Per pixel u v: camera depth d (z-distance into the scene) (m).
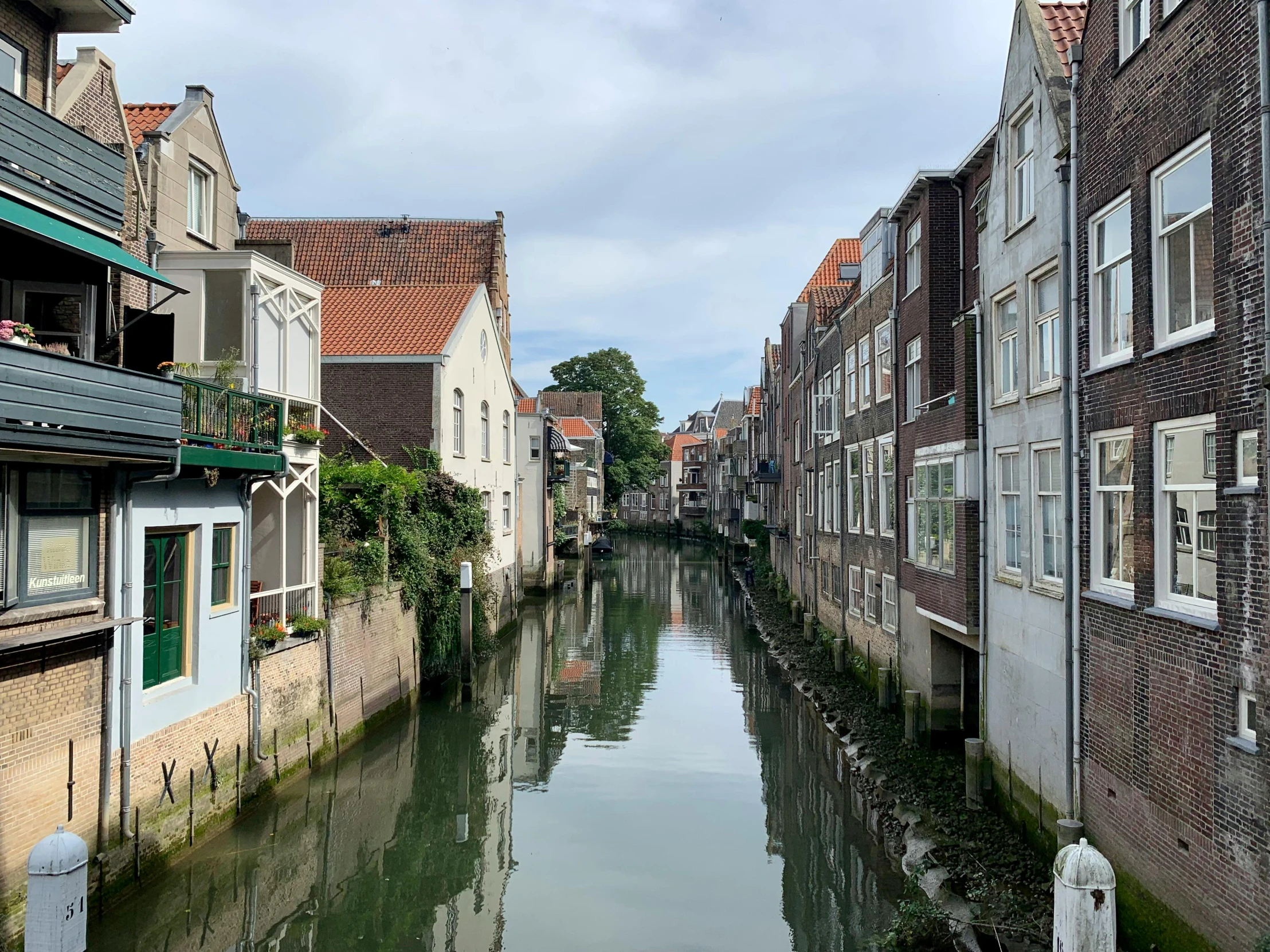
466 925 9.85
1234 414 6.58
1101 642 8.72
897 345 16.95
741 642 28.27
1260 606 6.26
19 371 7.34
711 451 76.94
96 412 8.22
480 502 24.70
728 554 54.59
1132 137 8.12
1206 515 7.17
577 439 62.38
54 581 8.51
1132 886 8.05
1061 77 10.09
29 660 7.98
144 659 9.83
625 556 62.84
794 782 14.59
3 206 7.57
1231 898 6.54
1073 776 9.24
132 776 9.34
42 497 8.37
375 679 16.44
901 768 13.55
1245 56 6.43
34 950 5.79
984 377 12.24
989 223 12.21
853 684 19.75
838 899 10.35
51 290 9.83
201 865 10.41
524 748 16.72
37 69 9.74
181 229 13.92
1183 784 7.21
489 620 24.84
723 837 12.45
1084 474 9.16
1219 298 6.77
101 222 9.29
